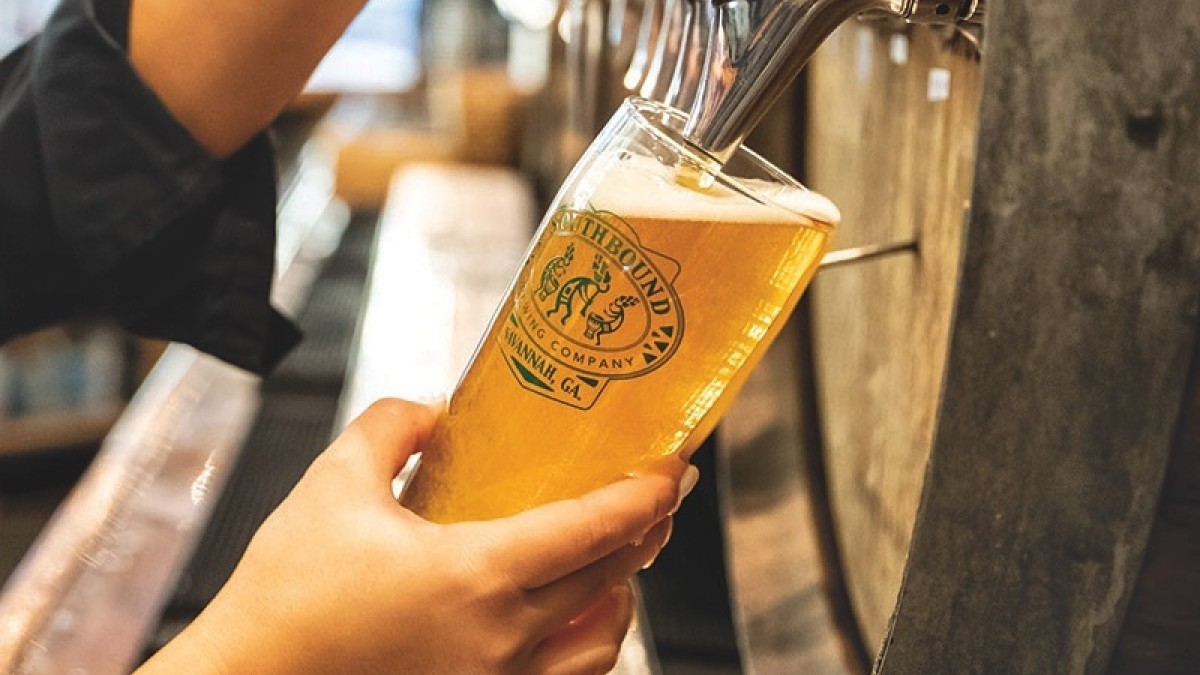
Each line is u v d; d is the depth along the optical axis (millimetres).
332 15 721
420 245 2072
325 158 3426
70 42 734
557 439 465
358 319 1783
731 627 934
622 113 469
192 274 793
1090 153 347
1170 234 345
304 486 488
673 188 438
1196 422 357
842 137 708
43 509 2840
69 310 827
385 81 5516
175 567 1027
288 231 2385
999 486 375
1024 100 349
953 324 364
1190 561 370
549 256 459
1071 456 368
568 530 441
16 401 2947
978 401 369
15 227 776
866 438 678
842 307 724
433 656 445
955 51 521
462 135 3148
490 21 4566
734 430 843
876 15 467
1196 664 379
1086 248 353
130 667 885
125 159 743
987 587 385
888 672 397
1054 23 343
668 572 1022
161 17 728
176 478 1214
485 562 439
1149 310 352
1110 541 372
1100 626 381
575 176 468
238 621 454
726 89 425
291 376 1523
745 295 440
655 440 467
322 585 448
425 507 502
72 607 961
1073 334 359
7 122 769
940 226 545
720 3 422
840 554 741
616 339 446
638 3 949
